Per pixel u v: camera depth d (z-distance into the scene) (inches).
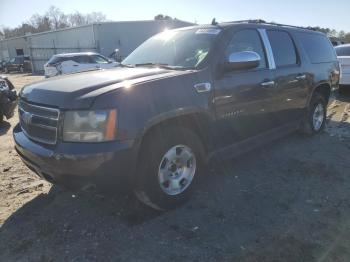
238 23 173.2
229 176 173.5
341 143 228.4
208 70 144.9
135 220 133.3
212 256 111.7
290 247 115.1
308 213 137.1
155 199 132.0
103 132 113.2
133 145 116.8
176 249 115.6
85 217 135.9
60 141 116.8
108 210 140.6
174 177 138.7
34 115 126.3
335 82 256.2
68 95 117.7
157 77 130.9
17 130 145.0
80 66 655.1
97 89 119.6
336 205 143.5
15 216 137.9
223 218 134.0
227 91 150.9
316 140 235.1
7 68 1535.4
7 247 118.4
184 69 146.3
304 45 219.6
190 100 134.4
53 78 145.6
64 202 148.3
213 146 151.7
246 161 194.1
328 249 114.2
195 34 165.8
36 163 125.5
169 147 132.4
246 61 150.1
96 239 121.6
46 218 135.6
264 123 180.7
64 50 1437.0
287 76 193.5
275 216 135.3
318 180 168.4
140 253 114.0
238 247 116.0
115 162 114.0
